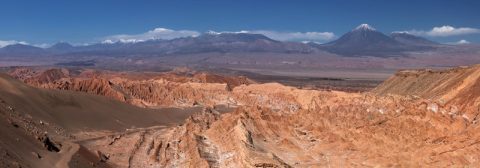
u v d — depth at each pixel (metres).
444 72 138.00
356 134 100.25
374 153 89.06
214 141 104.12
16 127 87.19
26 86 127.31
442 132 92.62
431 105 101.81
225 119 115.69
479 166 75.75
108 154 99.75
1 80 120.94
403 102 115.19
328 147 97.00
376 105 117.62
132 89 198.50
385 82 168.50
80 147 92.19
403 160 82.31
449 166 77.31
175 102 196.62
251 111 119.06
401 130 97.69
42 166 75.62
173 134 120.00
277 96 190.25
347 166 83.25
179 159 94.62
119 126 136.25
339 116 117.81
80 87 188.62
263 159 81.38
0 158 66.62
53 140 95.88
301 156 91.00
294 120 119.06
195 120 131.88
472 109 98.06
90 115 134.25
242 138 95.62
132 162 95.31
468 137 85.44
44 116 117.75
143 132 129.00
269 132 109.00
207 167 83.75
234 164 84.25
